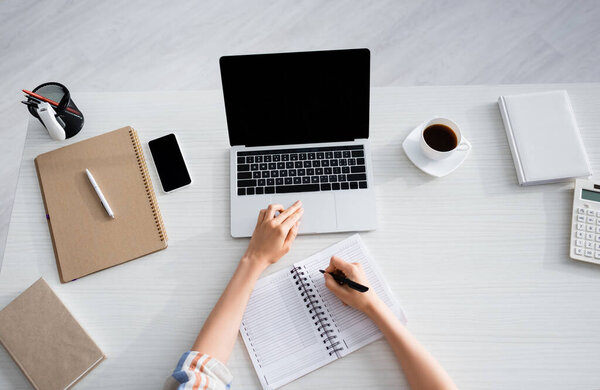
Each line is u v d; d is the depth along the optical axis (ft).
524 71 6.64
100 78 6.75
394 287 3.10
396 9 7.04
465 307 3.04
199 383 2.59
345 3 7.10
